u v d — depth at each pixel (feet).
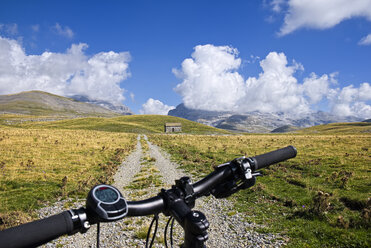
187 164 77.87
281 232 27.81
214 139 184.55
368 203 31.76
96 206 3.49
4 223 34.47
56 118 653.30
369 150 93.09
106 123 454.40
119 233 30.99
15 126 379.14
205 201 42.34
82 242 29.22
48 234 3.23
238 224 31.71
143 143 169.27
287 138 180.86
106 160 92.53
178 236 29.17
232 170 5.34
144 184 55.83
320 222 29.30
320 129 623.36
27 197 46.88
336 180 48.80
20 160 83.10
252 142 149.69
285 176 54.39
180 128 409.90
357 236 24.84
